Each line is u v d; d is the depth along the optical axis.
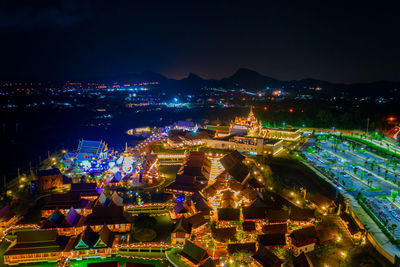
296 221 103.44
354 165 162.50
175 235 94.62
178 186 130.62
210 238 97.19
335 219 107.44
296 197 125.62
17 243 86.19
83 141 179.25
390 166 159.62
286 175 156.75
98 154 174.38
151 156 161.38
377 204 116.94
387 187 132.75
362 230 98.62
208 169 151.75
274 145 183.12
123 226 101.56
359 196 121.62
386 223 99.50
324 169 154.38
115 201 112.62
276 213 103.88
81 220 103.31
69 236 97.38
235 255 85.00
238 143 191.75
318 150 185.38
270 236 92.19
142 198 125.88
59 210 109.56
